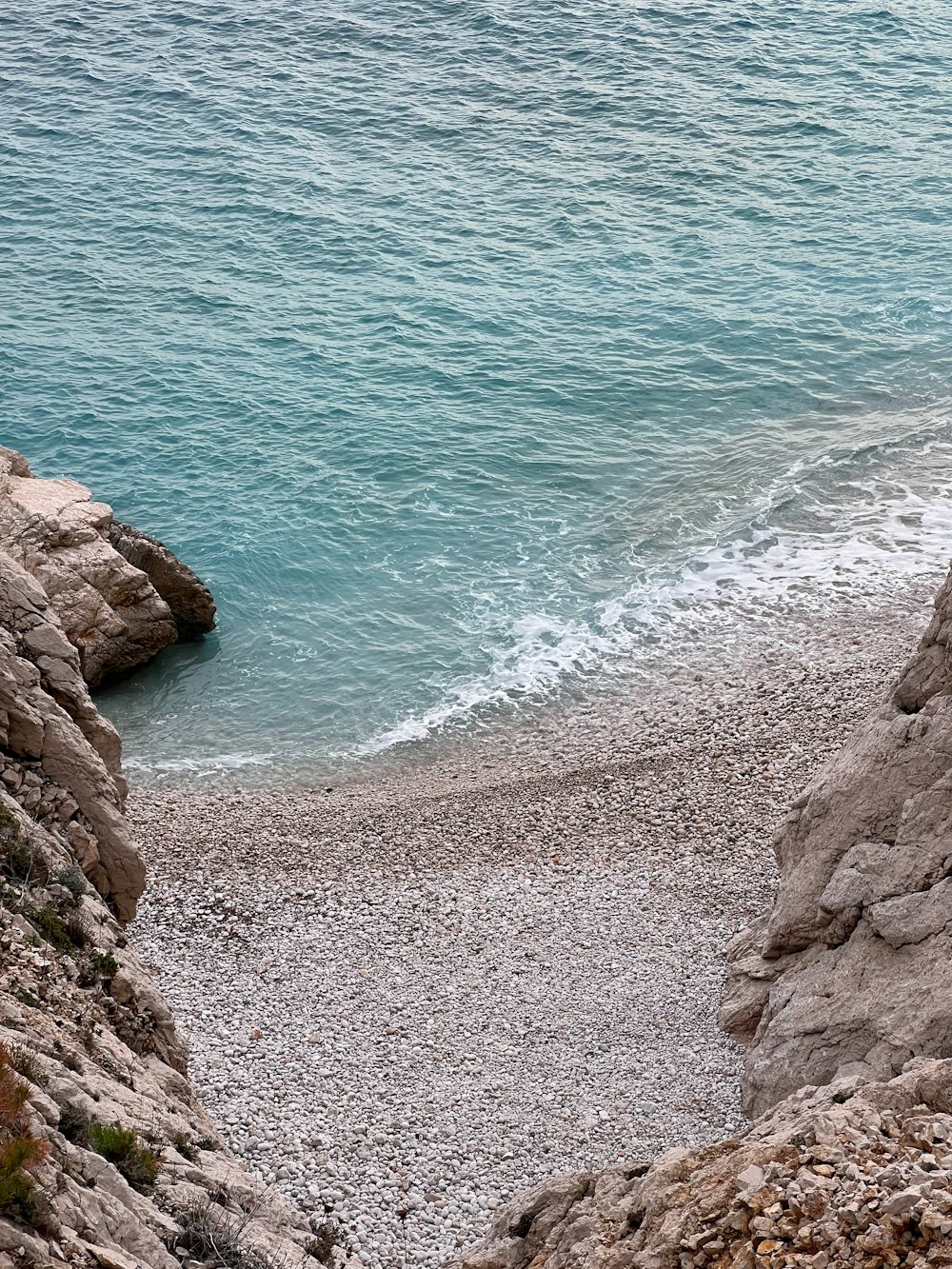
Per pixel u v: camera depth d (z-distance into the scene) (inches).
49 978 699.4
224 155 3063.5
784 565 1836.9
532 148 3174.2
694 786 1406.3
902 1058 845.8
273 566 1851.6
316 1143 963.3
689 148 3171.8
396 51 3690.9
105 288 2508.6
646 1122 989.2
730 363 2340.1
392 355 2336.4
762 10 4028.1
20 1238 434.9
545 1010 1114.7
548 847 1333.7
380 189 2945.4
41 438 2066.9
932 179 3021.7
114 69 3518.7
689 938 1192.2
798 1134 577.6
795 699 1546.5
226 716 1614.2
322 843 1362.0
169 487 1985.7
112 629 1612.9
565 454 2102.6
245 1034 1083.3
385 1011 1115.9
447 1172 941.8
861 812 1009.5
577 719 1574.8
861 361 2342.5
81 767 850.8
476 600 1801.2
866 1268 478.6
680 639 1707.7
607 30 3846.0
